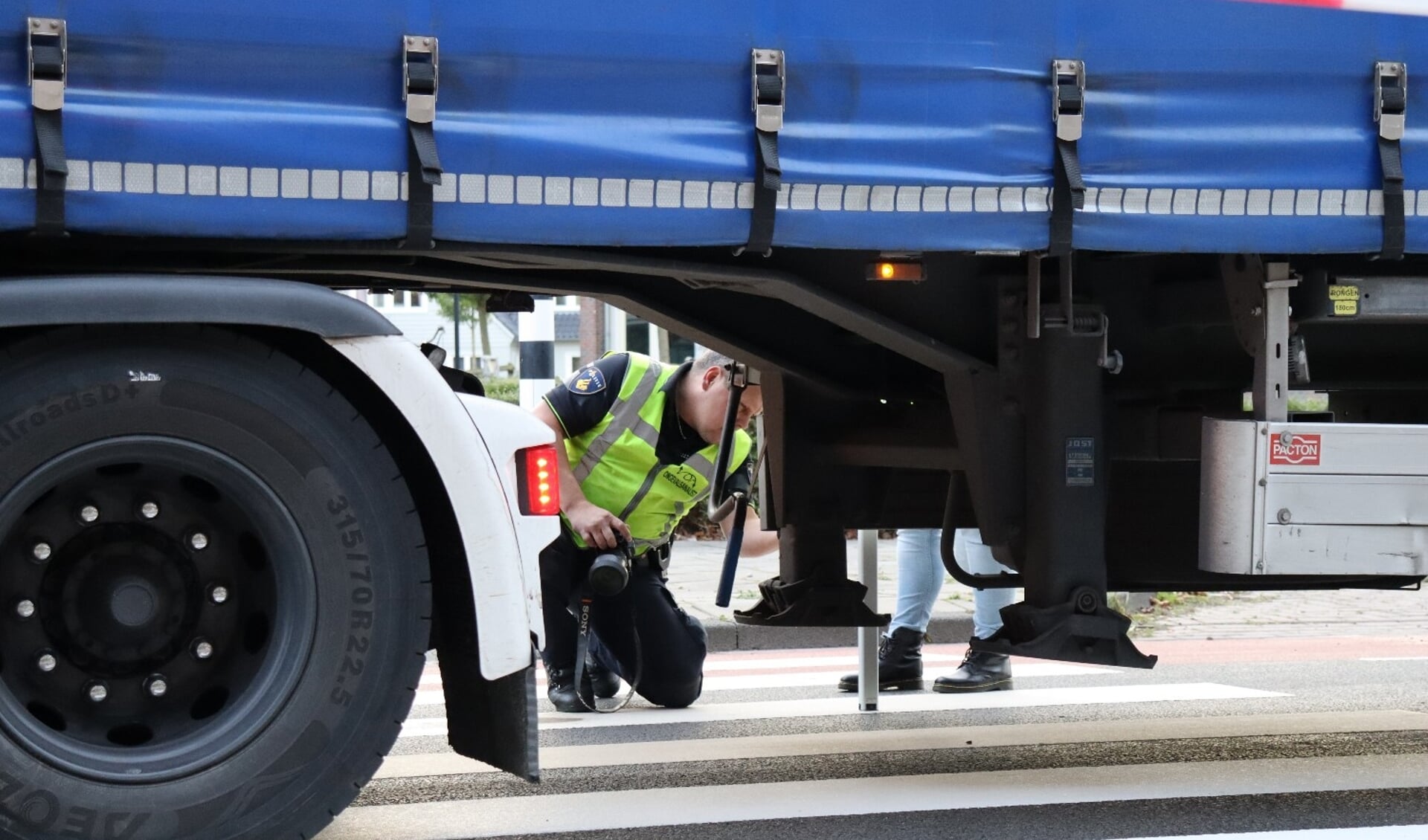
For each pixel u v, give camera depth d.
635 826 3.98
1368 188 3.85
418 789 4.46
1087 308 4.21
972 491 4.36
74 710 3.08
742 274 3.89
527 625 3.25
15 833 2.93
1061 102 3.66
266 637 3.16
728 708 6.03
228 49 3.14
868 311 4.12
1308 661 7.54
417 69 3.24
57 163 3.00
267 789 3.09
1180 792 4.37
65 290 2.88
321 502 3.11
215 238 3.18
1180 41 3.74
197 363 3.03
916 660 6.52
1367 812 4.13
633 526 5.67
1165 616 9.28
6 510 2.90
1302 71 3.81
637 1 3.40
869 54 3.55
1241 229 3.79
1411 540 4.10
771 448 5.16
